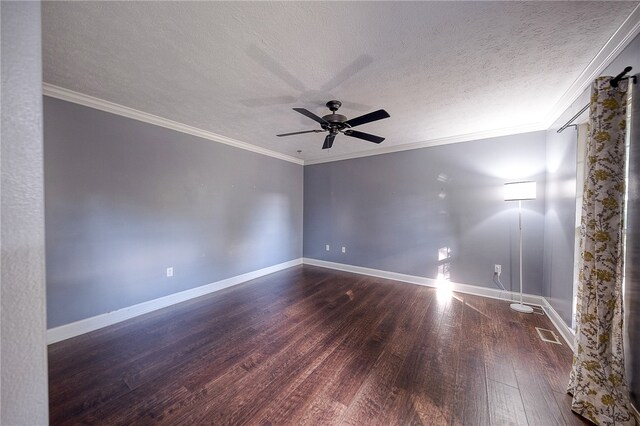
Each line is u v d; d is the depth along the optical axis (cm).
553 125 284
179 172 323
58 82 216
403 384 176
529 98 242
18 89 50
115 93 236
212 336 240
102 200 258
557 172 270
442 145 383
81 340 232
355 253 475
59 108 229
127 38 158
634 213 141
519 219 317
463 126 324
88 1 128
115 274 268
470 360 203
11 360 49
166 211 311
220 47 167
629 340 143
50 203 227
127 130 275
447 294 359
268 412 152
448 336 241
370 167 455
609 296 147
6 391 49
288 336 241
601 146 152
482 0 128
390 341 232
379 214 446
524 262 326
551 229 287
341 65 187
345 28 149
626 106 146
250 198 423
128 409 153
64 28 148
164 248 310
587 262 156
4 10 49
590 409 146
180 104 259
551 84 215
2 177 48
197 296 346
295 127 330
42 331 52
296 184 525
